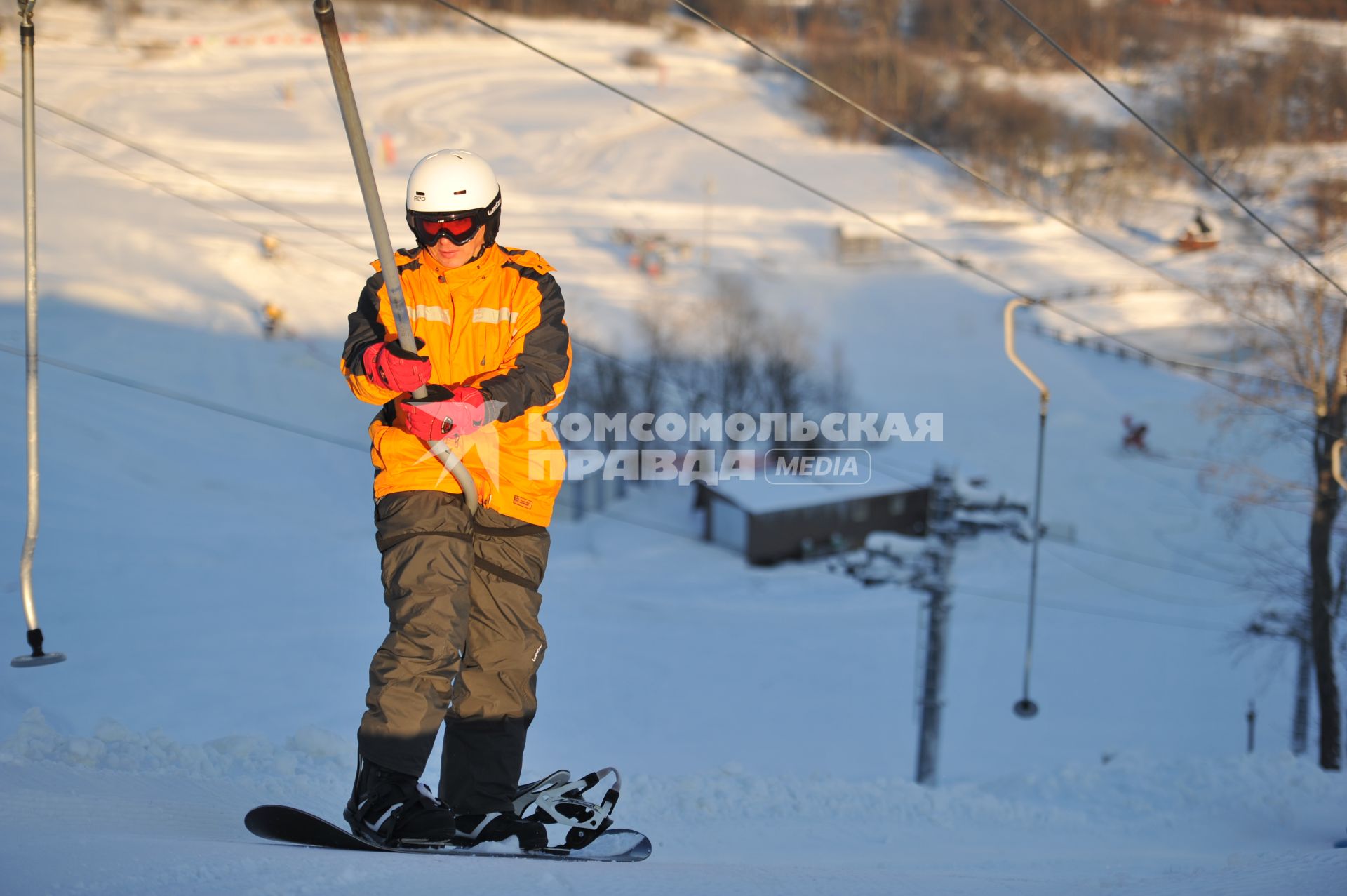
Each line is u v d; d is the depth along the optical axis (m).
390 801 3.84
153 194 78.06
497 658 4.29
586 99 120.88
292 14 144.38
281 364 59.88
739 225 88.06
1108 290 77.31
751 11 136.75
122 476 47.47
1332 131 54.12
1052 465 57.69
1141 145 91.25
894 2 117.50
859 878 3.63
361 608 38.53
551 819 4.39
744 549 48.97
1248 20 82.69
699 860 6.63
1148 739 32.94
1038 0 104.31
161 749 7.18
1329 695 23.61
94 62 116.19
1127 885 3.62
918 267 81.00
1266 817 10.50
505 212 88.44
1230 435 57.47
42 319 58.75
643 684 34.88
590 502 52.91
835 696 35.28
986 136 96.44
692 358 58.59
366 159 3.55
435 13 147.12
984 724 33.69
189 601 36.88
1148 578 48.09
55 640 32.22
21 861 2.99
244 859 3.18
